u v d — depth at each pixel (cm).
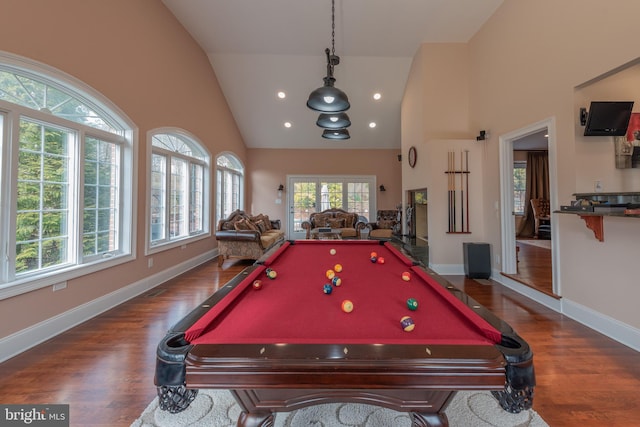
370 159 768
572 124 254
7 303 192
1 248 197
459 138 433
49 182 234
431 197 414
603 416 138
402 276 170
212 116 523
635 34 203
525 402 83
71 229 253
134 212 318
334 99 226
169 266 393
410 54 474
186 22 402
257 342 88
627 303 209
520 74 321
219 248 464
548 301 281
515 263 359
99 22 266
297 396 92
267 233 609
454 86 434
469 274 385
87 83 253
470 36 419
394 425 133
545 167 720
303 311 117
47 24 217
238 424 93
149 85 340
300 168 764
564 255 263
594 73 233
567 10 258
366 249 269
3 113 200
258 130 689
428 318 109
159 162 393
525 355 80
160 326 239
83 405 146
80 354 194
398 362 79
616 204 194
